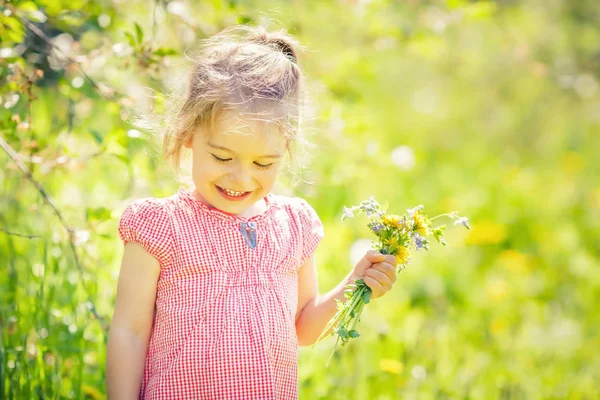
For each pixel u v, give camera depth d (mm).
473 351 4719
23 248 3752
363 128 4984
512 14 8805
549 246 7316
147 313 2475
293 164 2771
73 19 3584
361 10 5012
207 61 2551
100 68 3939
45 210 4047
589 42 9281
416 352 4215
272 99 2441
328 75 4980
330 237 5141
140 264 2453
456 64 9500
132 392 2416
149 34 4320
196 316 2393
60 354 3154
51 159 3328
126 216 2492
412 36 5129
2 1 3119
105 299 3674
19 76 3162
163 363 2395
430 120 10469
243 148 2375
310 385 3541
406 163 5840
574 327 5504
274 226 2596
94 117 4617
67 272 3453
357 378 3662
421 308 5328
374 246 2568
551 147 10484
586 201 8539
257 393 2367
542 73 8156
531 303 5961
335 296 2639
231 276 2451
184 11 3807
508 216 7727
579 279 6605
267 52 2574
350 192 6059
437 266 6027
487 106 10703
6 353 2998
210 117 2398
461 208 7656
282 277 2541
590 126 10680
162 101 3152
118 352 2422
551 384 4398
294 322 2561
